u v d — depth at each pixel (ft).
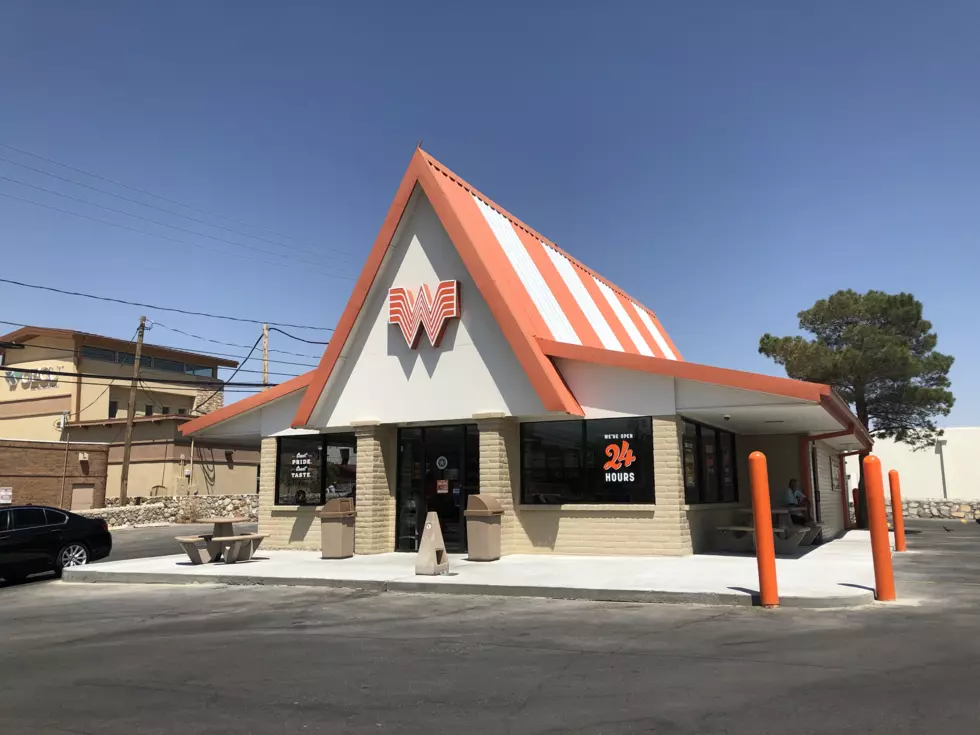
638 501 48.93
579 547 50.01
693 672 21.57
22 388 146.82
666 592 33.78
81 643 28.76
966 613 29.84
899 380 105.40
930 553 56.80
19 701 20.61
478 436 53.16
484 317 52.90
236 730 17.71
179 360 158.61
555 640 26.37
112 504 128.98
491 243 55.62
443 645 26.08
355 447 60.18
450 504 54.95
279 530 62.75
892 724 16.85
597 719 17.78
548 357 51.60
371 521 54.60
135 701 20.35
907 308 105.60
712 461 58.29
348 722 18.10
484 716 18.25
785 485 64.59
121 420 132.57
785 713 17.76
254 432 66.39
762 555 31.96
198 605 36.96
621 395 50.03
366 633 28.55
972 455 140.67
